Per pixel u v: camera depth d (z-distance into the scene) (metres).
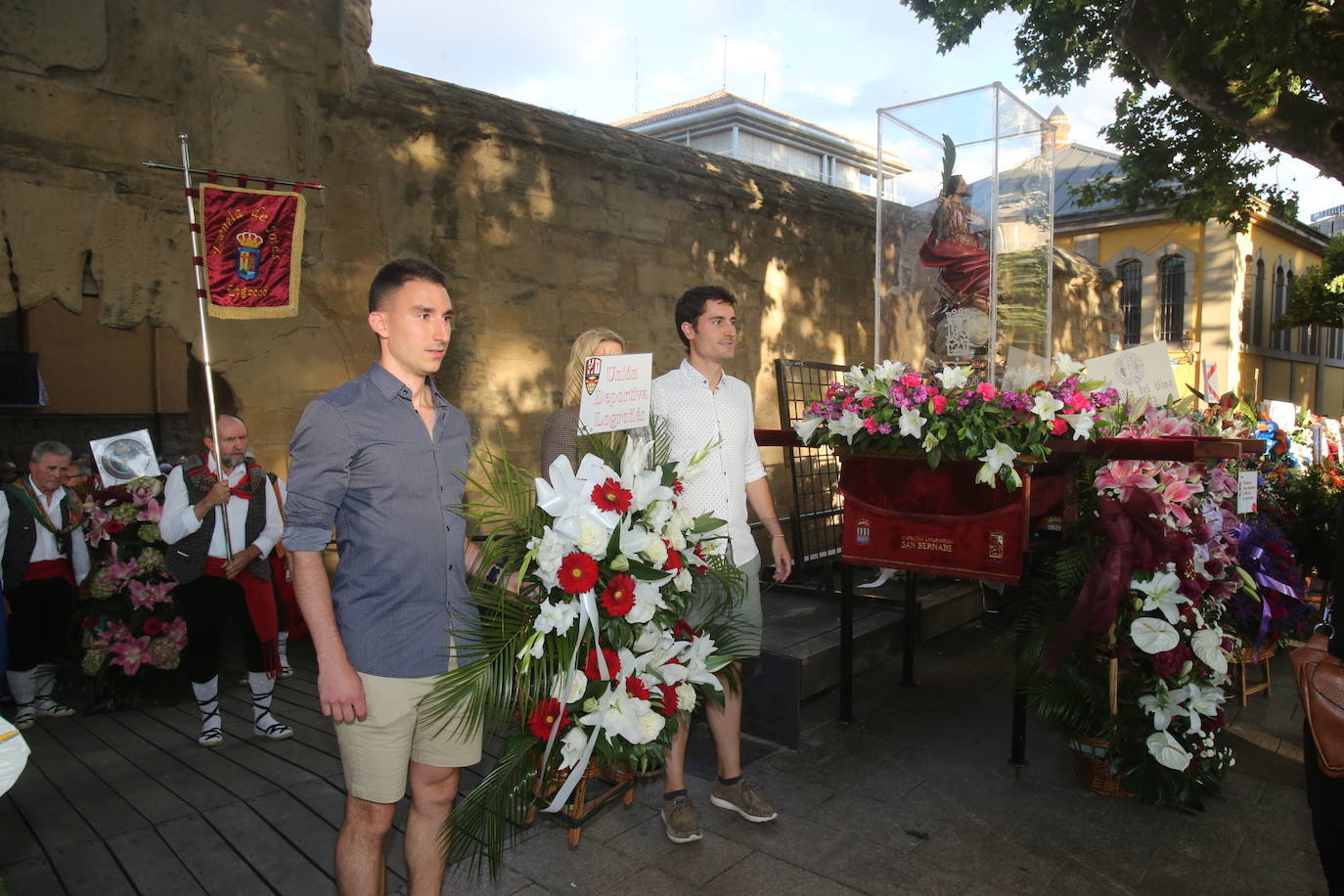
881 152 4.43
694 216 7.35
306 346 5.26
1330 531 6.43
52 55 4.38
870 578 6.56
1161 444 3.29
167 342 12.88
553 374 6.30
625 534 2.51
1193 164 9.96
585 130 6.55
